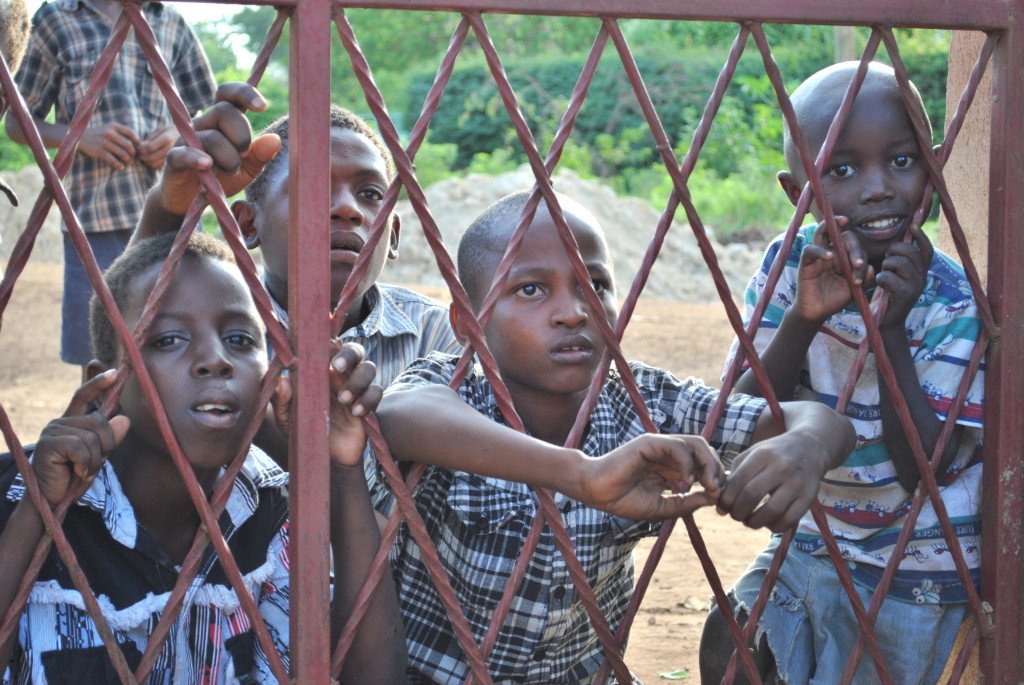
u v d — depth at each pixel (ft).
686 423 7.29
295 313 5.47
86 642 6.41
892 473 7.97
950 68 9.99
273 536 7.18
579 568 5.96
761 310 6.38
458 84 90.53
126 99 16.98
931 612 8.00
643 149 77.66
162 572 6.70
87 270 5.28
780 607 8.31
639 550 17.19
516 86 89.66
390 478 5.74
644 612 14.29
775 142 73.31
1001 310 6.64
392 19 103.86
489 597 7.02
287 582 7.12
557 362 6.88
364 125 9.68
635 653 12.75
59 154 5.23
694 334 39.88
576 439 5.97
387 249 9.61
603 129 84.53
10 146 69.67
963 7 6.40
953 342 7.62
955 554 6.70
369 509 6.00
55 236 56.39
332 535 6.00
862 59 6.39
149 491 6.77
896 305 6.75
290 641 5.66
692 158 5.99
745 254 54.34
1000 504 6.70
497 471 5.82
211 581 6.85
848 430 6.20
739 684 8.45
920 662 8.02
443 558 7.11
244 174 6.24
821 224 6.76
